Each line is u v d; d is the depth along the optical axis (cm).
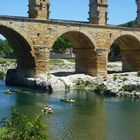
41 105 6338
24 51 8719
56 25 8756
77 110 6022
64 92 8106
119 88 7994
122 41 10812
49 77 8575
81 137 4384
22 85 8844
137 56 10794
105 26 9588
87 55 9744
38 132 2419
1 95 7350
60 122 5094
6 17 7962
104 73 9669
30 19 8338
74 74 9719
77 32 9162
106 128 4862
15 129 2431
